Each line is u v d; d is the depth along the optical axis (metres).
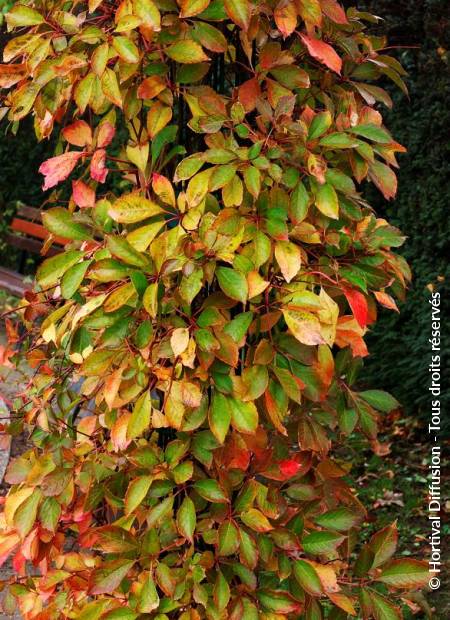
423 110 6.38
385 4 6.32
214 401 2.16
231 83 2.54
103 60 2.09
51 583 2.40
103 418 2.38
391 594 2.43
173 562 2.28
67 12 2.34
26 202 10.03
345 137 2.16
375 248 2.35
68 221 2.30
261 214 2.20
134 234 2.13
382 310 6.73
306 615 2.33
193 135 2.40
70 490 2.36
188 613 2.24
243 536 2.19
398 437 6.28
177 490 2.35
